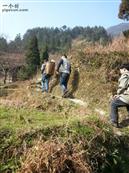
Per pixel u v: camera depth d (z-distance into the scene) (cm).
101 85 1308
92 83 1357
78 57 1537
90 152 709
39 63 3909
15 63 4347
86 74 1429
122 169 750
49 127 721
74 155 679
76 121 760
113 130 834
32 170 654
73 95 1405
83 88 1383
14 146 684
